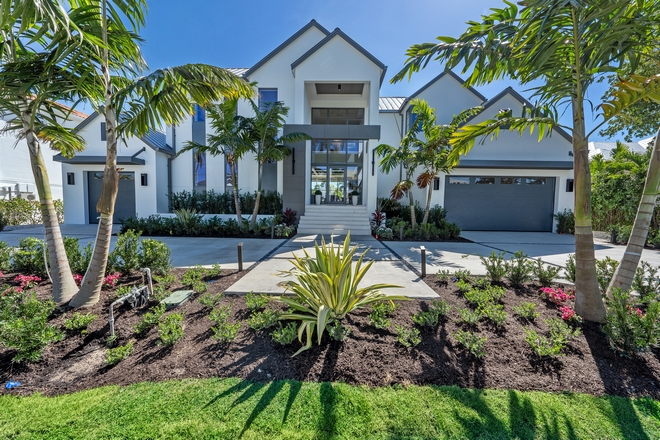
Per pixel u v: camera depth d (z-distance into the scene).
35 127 4.29
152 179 14.22
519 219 14.08
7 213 13.95
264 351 2.92
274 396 2.35
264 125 11.16
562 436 2.03
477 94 15.59
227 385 2.47
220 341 3.07
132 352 2.90
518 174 13.77
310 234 11.88
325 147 15.29
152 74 3.64
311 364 2.73
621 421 2.15
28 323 2.70
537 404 2.30
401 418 2.17
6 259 5.31
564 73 3.79
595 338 3.16
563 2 2.87
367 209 13.28
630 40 3.23
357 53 13.77
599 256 8.47
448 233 11.39
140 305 3.81
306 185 13.44
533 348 2.85
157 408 2.22
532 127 4.36
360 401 2.32
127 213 14.62
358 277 3.60
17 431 2.01
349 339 3.12
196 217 11.96
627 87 3.04
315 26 14.96
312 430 2.05
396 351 2.94
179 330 3.07
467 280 5.06
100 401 2.28
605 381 2.55
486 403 2.31
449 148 10.95
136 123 4.07
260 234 11.55
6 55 3.41
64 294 3.94
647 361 2.78
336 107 16.20
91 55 3.61
